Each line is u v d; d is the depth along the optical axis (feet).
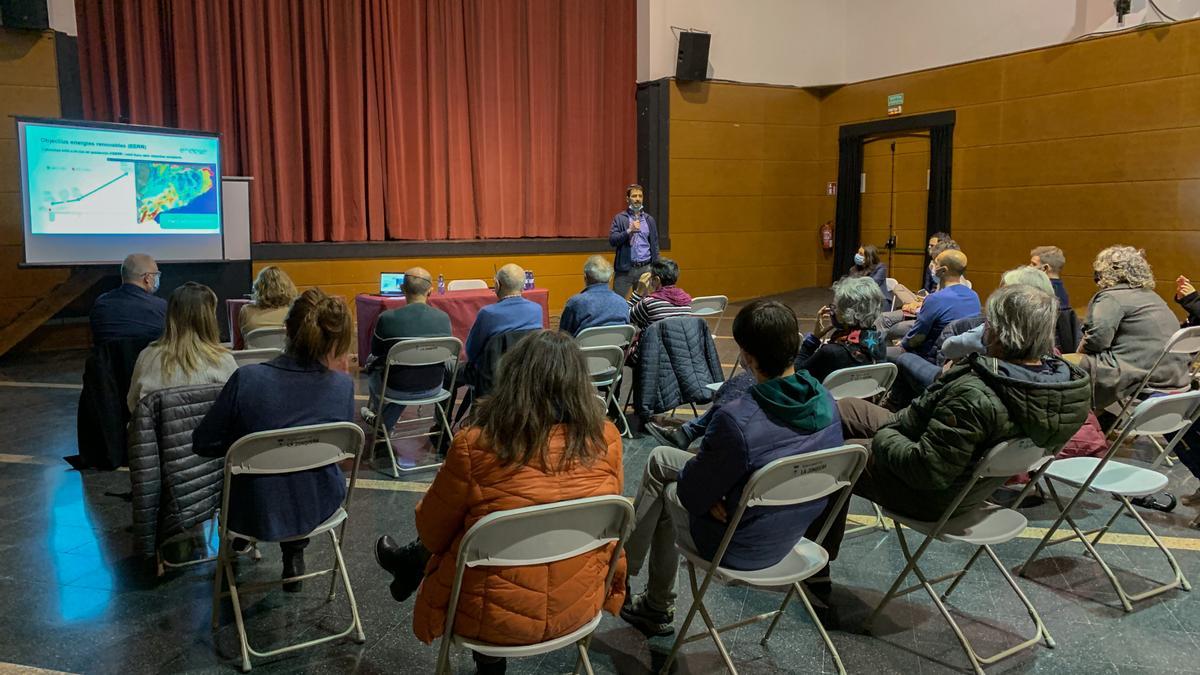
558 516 5.65
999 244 29.99
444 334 13.71
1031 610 8.09
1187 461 10.91
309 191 27.68
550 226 32.12
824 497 6.97
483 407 5.91
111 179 21.76
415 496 12.13
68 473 12.98
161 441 8.70
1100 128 26.76
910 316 19.07
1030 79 28.48
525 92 31.07
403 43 28.45
